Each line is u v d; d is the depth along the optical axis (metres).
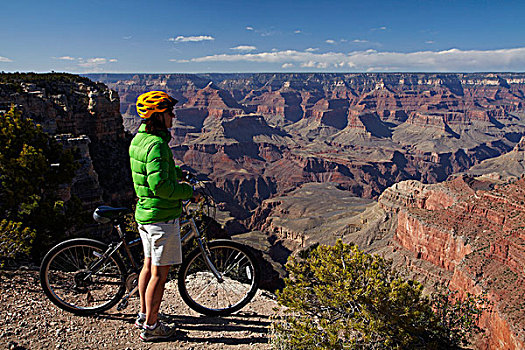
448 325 8.49
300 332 6.50
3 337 6.05
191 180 6.97
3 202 19.56
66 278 7.71
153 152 5.74
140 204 6.25
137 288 7.13
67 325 6.71
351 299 6.90
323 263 7.61
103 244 7.16
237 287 8.08
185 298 7.37
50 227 20.53
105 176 49.75
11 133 20.59
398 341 6.76
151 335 6.52
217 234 28.67
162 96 5.89
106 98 52.59
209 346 6.53
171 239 6.28
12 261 9.80
